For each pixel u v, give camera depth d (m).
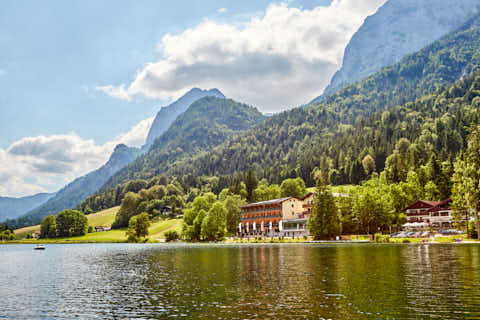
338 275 47.47
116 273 58.31
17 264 81.56
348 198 153.88
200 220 190.12
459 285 38.44
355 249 93.88
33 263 83.50
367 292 36.12
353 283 41.19
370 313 28.64
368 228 141.00
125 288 43.25
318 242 142.88
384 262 60.41
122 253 111.56
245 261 70.31
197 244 168.00
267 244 145.50
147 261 77.88
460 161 110.19
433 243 110.94
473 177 103.06
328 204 143.75
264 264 63.41
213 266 62.94
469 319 26.77
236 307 31.69
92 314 31.48
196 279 48.00
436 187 159.88
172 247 144.75
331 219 142.25
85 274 58.72
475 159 104.62
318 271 51.81
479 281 40.41
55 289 44.41
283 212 193.25
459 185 106.94
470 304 30.69
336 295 35.16
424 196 161.25
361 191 165.88
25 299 38.41
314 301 32.94
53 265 76.69
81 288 44.69
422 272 47.69
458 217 110.81
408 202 151.12
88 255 107.38
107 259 87.88
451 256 66.88
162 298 36.50
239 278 47.69
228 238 193.12
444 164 169.50
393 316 27.75
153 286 43.81
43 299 38.19
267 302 33.06
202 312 30.53
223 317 28.80
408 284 39.62
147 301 35.41
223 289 40.06
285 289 38.88
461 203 107.62
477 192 100.88
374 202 138.88
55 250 151.62
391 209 144.25
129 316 30.36
